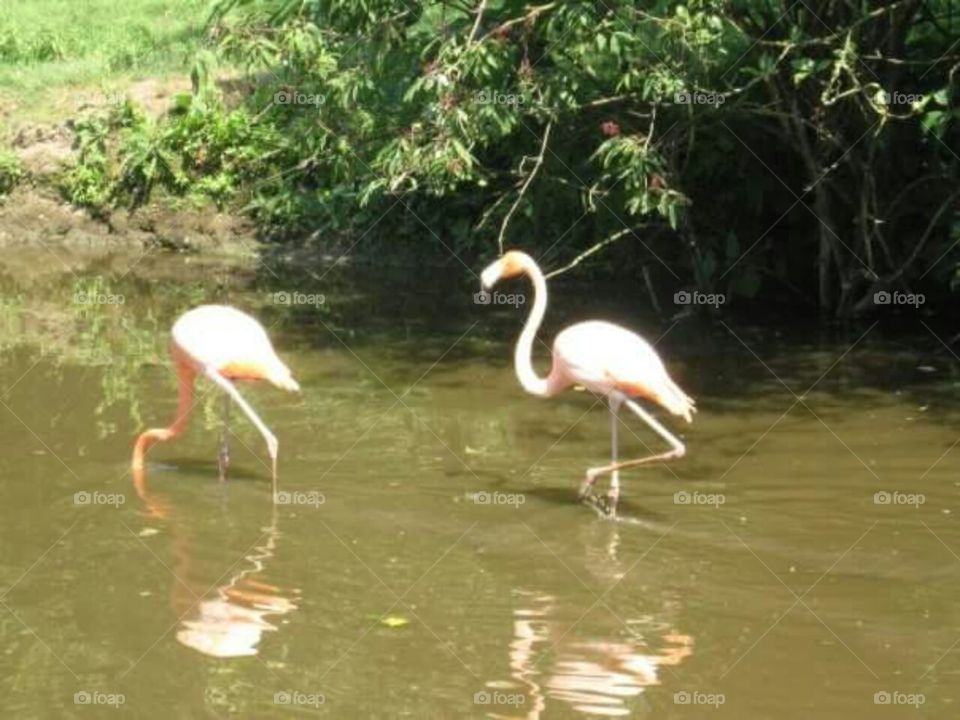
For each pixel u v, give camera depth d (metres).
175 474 8.98
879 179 12.57
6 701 6.17
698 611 7.05
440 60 10.44
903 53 12.20
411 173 11.75
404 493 8.65
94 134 16.41
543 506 8.44
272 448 8.62
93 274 14.77
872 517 8.20
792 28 11.00
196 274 14.76
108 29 18.97
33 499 8.53
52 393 10.55
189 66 17.17
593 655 6.60
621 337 8.53
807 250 13.62
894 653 6.59
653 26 10.83
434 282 14.33
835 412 10.05
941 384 10.70
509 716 6.02
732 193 13.47
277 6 11.30
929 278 13.09
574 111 11.64
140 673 6.44
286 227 15.67
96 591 7.32
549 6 10.56
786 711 6.05
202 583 7.41
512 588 7.34
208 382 11.07
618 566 7.60
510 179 14.14
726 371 11.12
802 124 12.02
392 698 6.19
